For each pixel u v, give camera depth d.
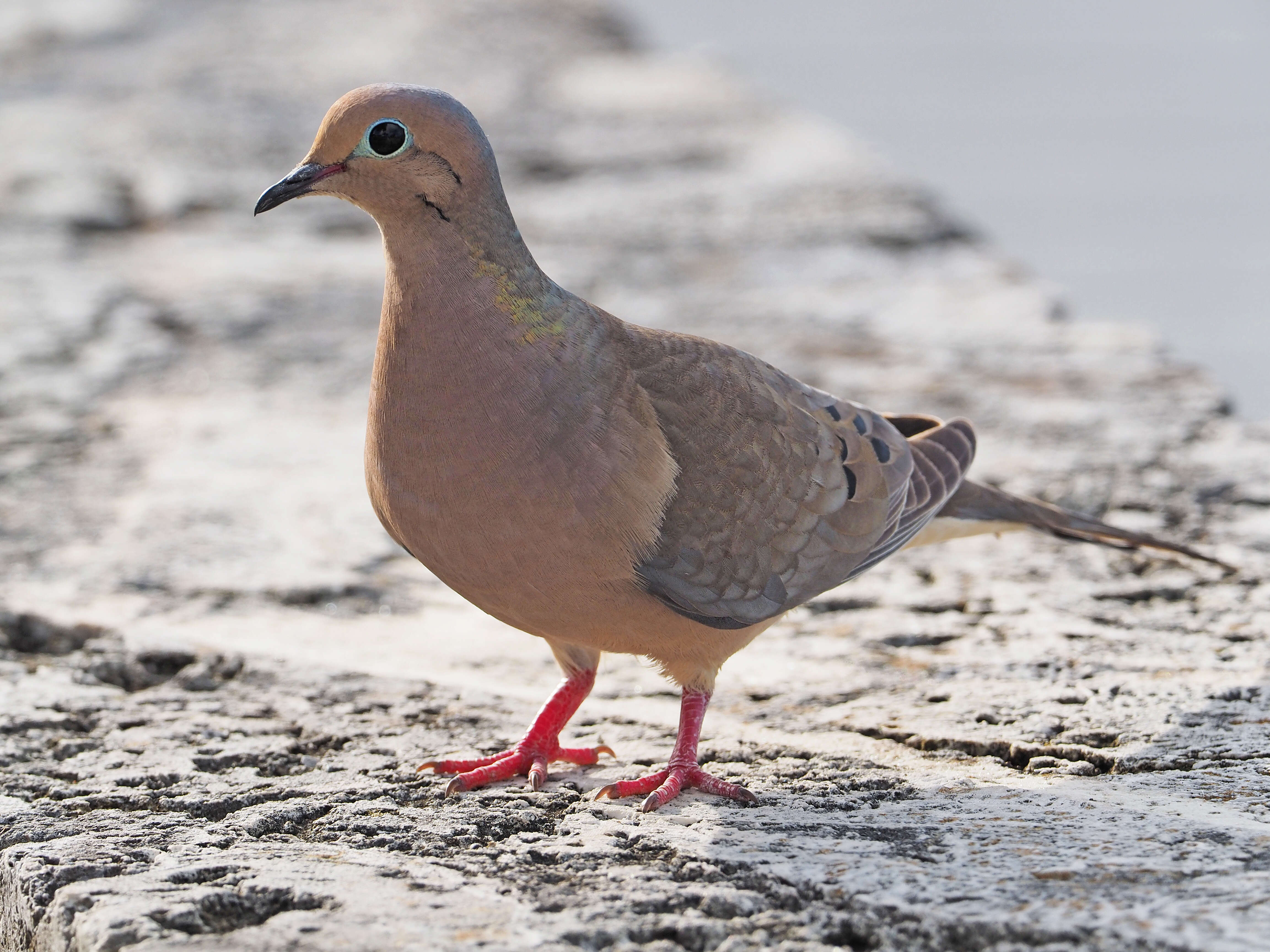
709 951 5.50
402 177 6.88
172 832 6.66
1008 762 7.51
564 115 24.88
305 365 15.06
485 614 10.23
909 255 18.50
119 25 31.39
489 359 6.88
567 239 18.83
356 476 12.43
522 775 7.54
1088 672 8.54
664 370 7.40
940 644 9.29
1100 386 14.02
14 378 14.30
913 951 5.38
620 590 7.11
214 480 12.23
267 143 23.06
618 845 6.42
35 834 6.64
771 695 8.60
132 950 5.44
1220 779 6.98
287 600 10.22
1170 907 5.51
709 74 27.80
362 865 6.21
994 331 15.76
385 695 8.62
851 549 8.05
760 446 7.58
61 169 21.33
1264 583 9.80
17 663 9.13
